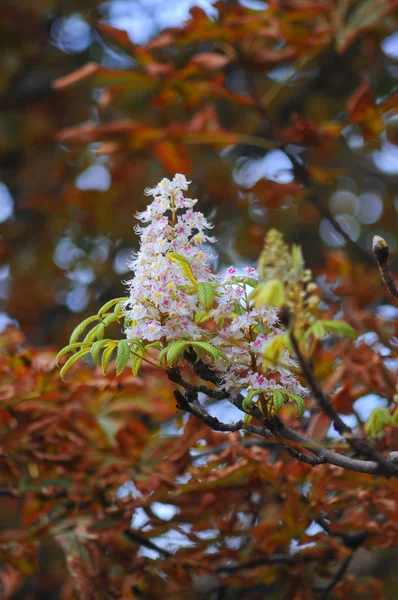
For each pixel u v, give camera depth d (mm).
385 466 2486
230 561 3100
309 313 2488
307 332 2484
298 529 2889
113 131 3273
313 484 2869
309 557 2988
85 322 2570
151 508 2980
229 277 2527
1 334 3059
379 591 3123
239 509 3012
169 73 3201
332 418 2482
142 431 3035
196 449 3018
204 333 2533
